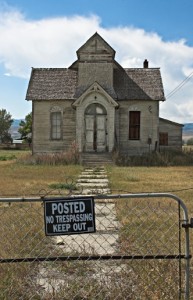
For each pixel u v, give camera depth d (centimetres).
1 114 12500
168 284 536
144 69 3453
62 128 3212
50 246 720
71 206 466
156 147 3197
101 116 3059
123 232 763
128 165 2761
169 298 506
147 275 554
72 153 2848
